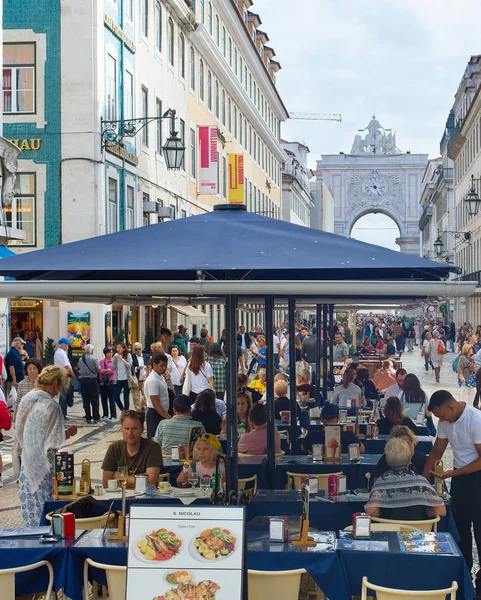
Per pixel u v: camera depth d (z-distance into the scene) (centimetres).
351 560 703
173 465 1089
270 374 1134
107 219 3020
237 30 5700
